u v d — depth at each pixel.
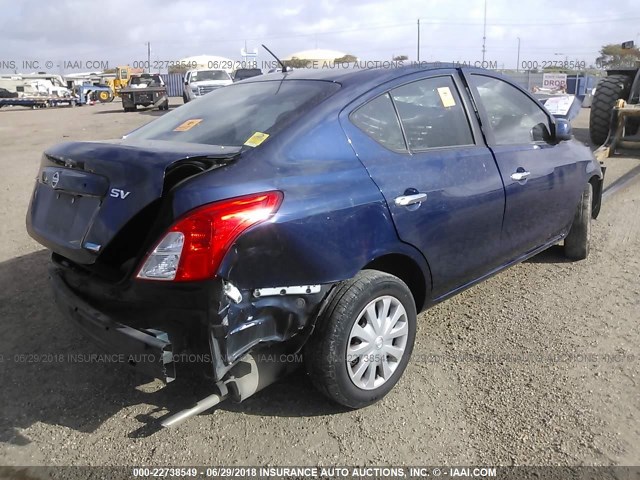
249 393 2.70
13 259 5.23
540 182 4.00
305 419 2.93
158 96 26.98
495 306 4.18
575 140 4.92
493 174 3.59
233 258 2.38
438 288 3.36
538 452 2.66
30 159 11.06
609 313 4.03
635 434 2.77
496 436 2.78
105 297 2.63
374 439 2.78
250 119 3.04
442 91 3.54
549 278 4.69
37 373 3.36
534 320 3.94
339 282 2.75
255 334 2.54
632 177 8.21
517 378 3.25
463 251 3.43
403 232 2.97
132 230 2.51
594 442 2.72
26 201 7.50
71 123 19.59
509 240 3.85
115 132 16.16
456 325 3.89
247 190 2.47
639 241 5.58
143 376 3.33
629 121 10.45
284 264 2.53
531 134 4.18
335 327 2.72
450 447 2.71
